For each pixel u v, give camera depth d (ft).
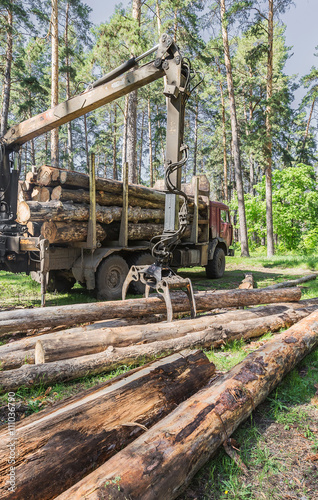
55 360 10.46
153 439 6.13
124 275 23.59
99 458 6.15
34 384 9.61
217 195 144.05
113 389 7.67
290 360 10.62
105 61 46.96
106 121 133.28
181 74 17.70
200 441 6.40
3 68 62.75
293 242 84.28
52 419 6.47
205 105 109.60
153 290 25.18
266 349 10.65
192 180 31.91
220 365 11.68
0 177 22.59
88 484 5.04
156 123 126.41
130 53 43.98
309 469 6.82
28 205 18.69
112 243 24.52
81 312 13.62
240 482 6.44
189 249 30.19
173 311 16.37
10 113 103.40
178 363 9.21
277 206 84.48
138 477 5.26
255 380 8.80
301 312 17.24
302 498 6.06
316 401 9.63
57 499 4.81
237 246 94.79
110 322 14.10
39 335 13.55
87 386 10.13
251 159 115.65
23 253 21.01
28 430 6.10
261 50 59.31
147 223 26.99
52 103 50.78
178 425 6.60
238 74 96.84
